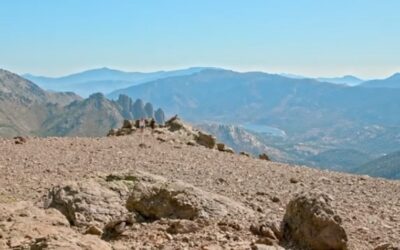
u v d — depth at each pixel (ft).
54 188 50.62
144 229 42.55
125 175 52.90
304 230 38.88
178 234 40.78
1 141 114.62
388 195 73.87
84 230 42.86
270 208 58.49
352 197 70.33
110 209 46.91
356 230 48.06
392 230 49.03
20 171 79.51
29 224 38.52
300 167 105.19
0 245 33.88
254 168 94.73
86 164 87.86
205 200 46.42
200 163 95.20
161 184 49.14
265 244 37.50
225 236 39.52
